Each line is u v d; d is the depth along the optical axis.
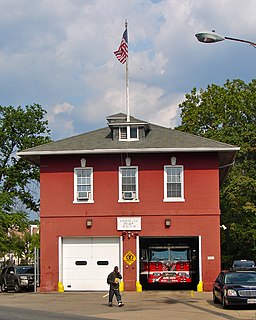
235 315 22.44
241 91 64.88
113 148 35.81
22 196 59.94
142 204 35.72
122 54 38.44
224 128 59.56
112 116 39.25
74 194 36.12
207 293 33.47
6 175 60.00
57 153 35.91
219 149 35.16
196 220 35.34
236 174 56.41
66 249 35.91
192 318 21.73
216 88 65.06
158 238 35.94
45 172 36.44
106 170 36.16
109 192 35.94
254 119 64.12
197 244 35.72
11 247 55.88
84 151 35.81
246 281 25.14
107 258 35.56
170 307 25.88
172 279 35.44
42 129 61.91
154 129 39.19
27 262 77.25
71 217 35.91
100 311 24.44
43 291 35.47
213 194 35.56
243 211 53.09
